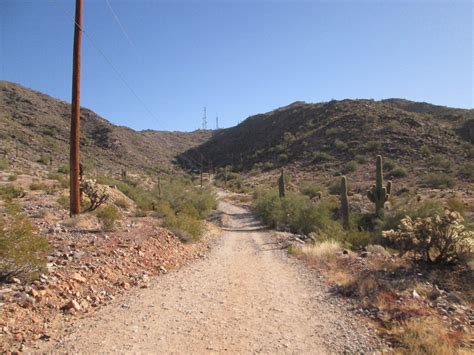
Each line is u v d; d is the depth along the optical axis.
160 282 8.63
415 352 4.95
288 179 67.88
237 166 119.12
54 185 25.09
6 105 106.94
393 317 6.35
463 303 7.21
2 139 73.69
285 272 10.70
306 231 23.55
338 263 11.30
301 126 118.19
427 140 75.62
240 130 167.00
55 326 5.39
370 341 5.46
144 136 155.50
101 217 12.54
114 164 97.06
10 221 6.88
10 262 6.24
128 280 8.30
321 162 80.31
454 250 9.62
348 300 7.55
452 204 23.69
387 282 8.27
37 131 97.88
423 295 7.56
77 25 13.06
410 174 58.41
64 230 11.10
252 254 14.73
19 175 32.28
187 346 5.12
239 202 55.78
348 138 87.88
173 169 120.06
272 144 118.44
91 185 15.33
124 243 10.90
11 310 5.33
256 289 8.53
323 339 5.54
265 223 31.62
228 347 5.16
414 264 10.04
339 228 19.48
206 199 35.75
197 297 7.58
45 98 126.06
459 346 5.18
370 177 60.66
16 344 4.67
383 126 87.62
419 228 10.10
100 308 6.41
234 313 6.66
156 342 5.18
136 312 6.35
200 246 15.64
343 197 23.17
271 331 5.83
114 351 4.80
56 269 7.35
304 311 6.90
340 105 117.38
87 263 8.20
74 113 13.20
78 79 13.20
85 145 104.19
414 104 152.25
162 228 15.05
